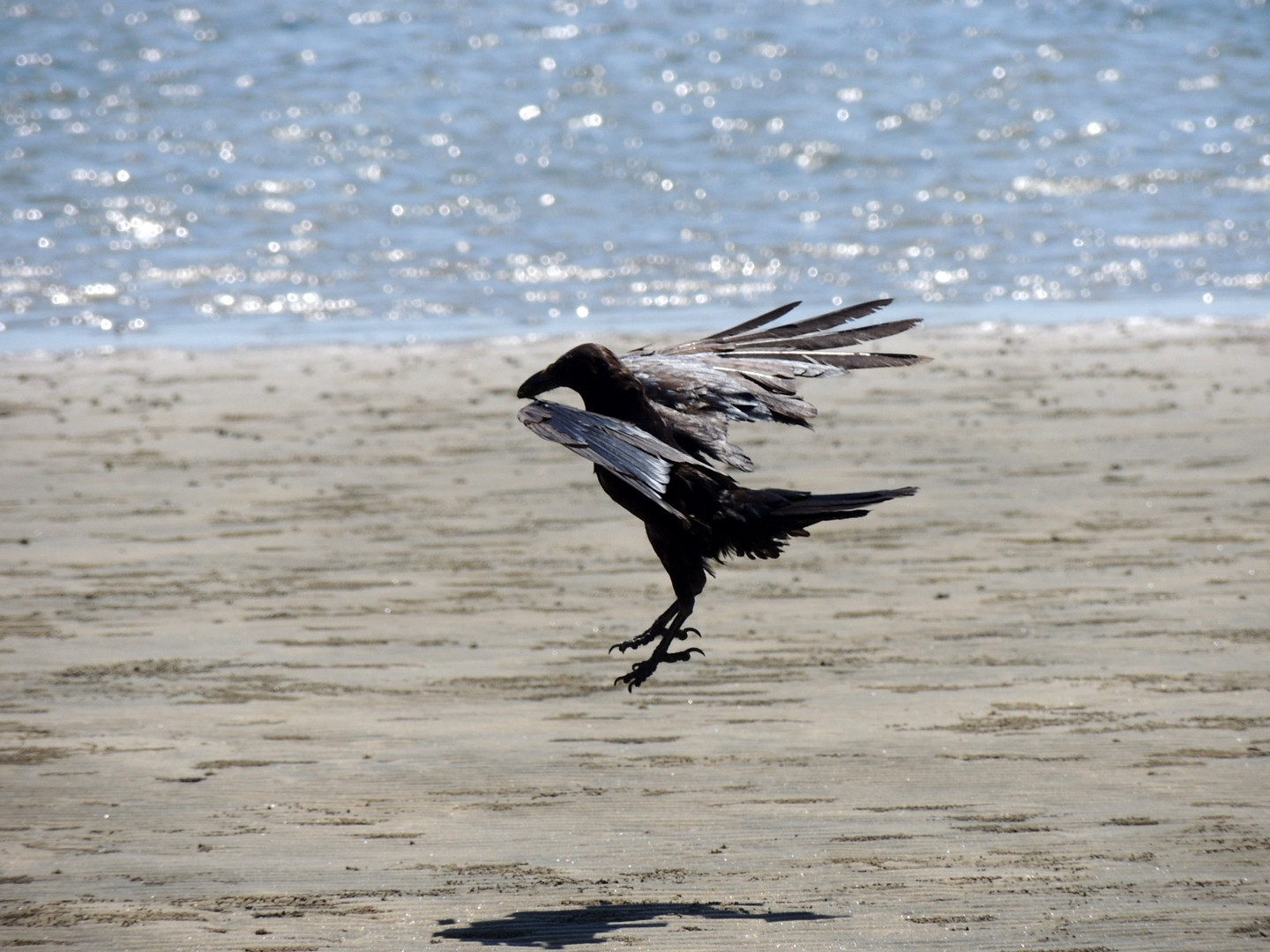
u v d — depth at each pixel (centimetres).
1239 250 3019
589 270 2920
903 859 788
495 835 834
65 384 2103
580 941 696
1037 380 2038
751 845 810
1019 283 2792
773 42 5125
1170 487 1552
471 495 1597
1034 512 1488
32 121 4184
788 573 1339
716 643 1167
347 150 3934
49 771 932
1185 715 988
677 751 955
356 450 1764
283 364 2223
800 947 687
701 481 730
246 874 787
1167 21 5369
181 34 5216
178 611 1260
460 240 3159
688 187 3612
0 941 710
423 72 4747
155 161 3800
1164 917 711
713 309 2598
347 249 3089
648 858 798
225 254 3052
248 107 4356
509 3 5691
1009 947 684
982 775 901
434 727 1005
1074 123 4219
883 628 1189
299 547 1433
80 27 5291
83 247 3098
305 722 1016
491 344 2341
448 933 711
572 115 4269
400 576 1349
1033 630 1173
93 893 763
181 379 2130
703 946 689
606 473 742
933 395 1967
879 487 1578
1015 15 5497
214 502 1578
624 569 1363
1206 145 3991
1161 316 2483
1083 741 948
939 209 3416
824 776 908
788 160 3853
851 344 761
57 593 1304
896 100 4450
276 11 5550
